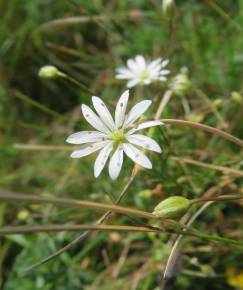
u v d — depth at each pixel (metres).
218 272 0.06
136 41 0.08
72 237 0.06
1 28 0.08
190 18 0.08
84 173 0.07
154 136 0.05
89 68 0.08
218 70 0.07
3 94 0.08
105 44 0.09
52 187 0.07
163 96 0.06
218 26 0.08
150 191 0.05
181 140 0.06
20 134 0.08
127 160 0.06
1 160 0.08
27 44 0.09
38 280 0.06
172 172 0.06
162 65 0.06
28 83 0.09
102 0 0.09
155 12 0.08
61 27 0.09
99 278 0.06
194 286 0.06
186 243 0.06
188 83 0.06
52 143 0.08
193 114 0.06
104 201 0.06
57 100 0.09
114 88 0.08
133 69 0.06
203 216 0.06
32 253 0.06
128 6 0.09
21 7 0.09
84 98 0.07
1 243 0.07
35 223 0.07
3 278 0.06
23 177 0.08
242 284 0.06
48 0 0.09
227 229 0.06
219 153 0.06
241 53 0.07
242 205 0.06
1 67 0.09
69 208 0.06
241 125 0.06
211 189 0.06
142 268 0.06
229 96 0.07
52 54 0.08
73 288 0.06
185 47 0.07
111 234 0.06
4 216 0.07
